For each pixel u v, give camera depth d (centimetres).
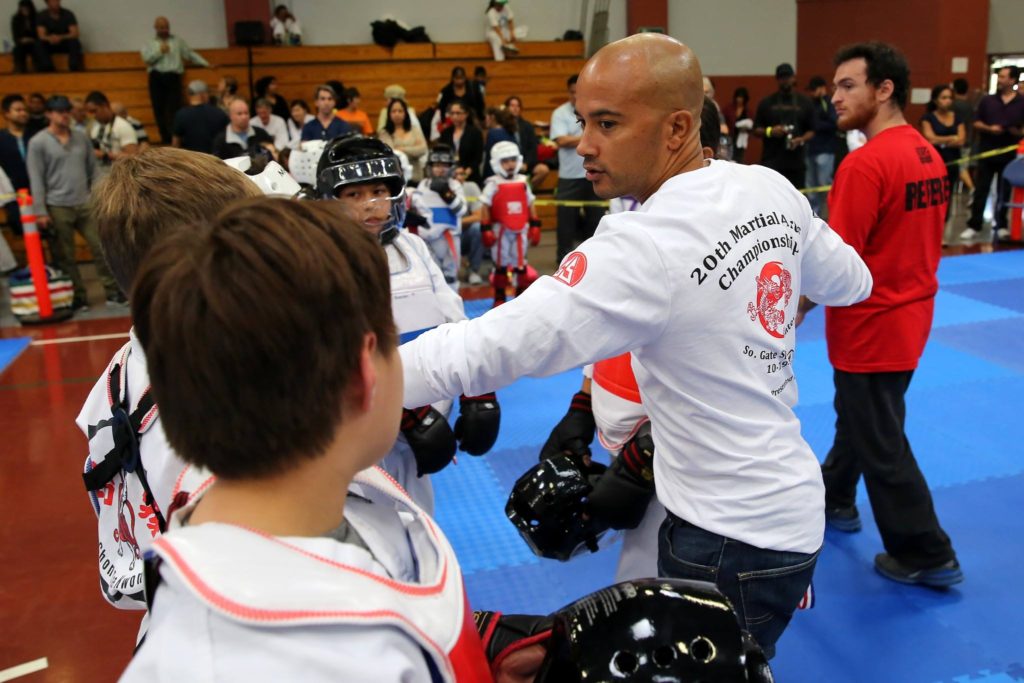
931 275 289
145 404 117
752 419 156
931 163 281
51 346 677
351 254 73
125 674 67
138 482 120
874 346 287
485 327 141
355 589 68
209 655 63
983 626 290
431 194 698
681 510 162
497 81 1313
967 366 542
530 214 766
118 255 122
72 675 278
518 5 1368
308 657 64
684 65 157
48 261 1008
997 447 423
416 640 71
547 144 1120
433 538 89
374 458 80
